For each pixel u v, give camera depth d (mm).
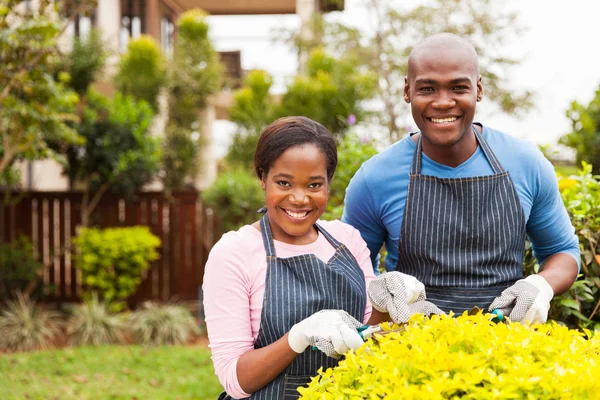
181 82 10812
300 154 1905
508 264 2277
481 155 2287
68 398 5605
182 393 5863
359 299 2021
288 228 1954
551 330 1759
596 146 6996
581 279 2820
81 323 7820
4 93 6289
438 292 2281
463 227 2244
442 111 2098
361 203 2418
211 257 1977
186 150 10891
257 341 1957
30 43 6359
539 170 2281
